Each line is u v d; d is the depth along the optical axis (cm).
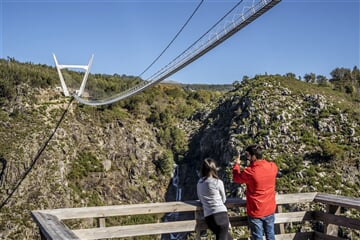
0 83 5641
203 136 6203
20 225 4194
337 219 482
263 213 434
